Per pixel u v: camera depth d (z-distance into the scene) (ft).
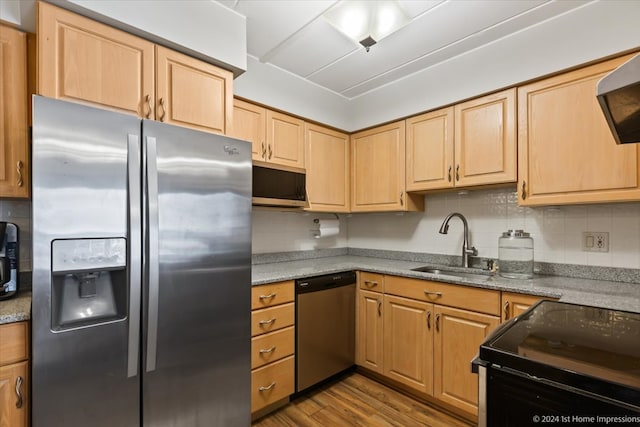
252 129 7.38
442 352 6.48
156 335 4.29
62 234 3.68
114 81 4.52
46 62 4.04
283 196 7.49
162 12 4.88
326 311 7.45
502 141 6.57
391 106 8.60
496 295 5.75
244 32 5.83
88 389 3.87
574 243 6.45
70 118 3.76
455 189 7.75
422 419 6.32
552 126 5.91
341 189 9.51
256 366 6.11
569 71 5.73
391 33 6.26
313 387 7.43
